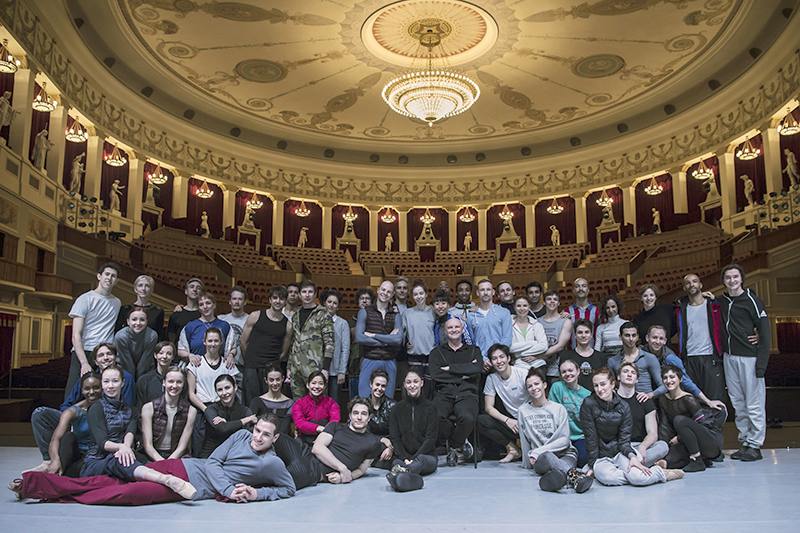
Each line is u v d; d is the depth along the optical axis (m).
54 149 12.25
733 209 15.73
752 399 4.67
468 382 4.80
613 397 4.14
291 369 4.98
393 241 21.73
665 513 3.10
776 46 12.77
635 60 14.18
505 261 20.02
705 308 4.98
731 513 3.08
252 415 4.21
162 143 17.00
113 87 14.65
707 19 12.32
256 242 19.89
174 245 16.08
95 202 13.78
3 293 9.91
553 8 11.81
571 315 5.55
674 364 4.72
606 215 19.56
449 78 12.58
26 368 9.48
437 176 21.39
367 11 11.98
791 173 13.48
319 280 17.30
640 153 18.45
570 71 14.78
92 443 3.72
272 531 2.82
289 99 16.64
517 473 4.32
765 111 14.07
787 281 10.24
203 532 2.81
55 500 3.46
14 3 10.12
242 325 5.16
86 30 12.85
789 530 2.78
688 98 16.56
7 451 5.15
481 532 2.79
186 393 4.21
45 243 11.07
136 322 4.44
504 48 13.56
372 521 3.00
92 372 3.85
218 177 18.73
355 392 5.77
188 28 12.72
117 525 2.93
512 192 20.92
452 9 11.90
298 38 13.12
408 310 5.33
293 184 20.44
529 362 5.00
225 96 16.47
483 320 5.15
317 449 4.04
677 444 4.27
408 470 3.95
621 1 11.55
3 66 9.37
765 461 4.60
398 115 17.77
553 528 2.84
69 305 11.68
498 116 17.83
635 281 15.85
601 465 3.95
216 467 3.58
